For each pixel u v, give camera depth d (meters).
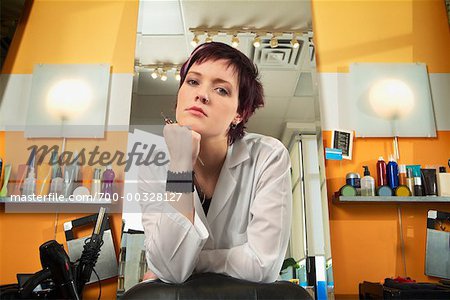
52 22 2.14
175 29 1.99
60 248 1.50
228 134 1.78
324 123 1.96
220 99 1.83
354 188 1.80
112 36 2.10
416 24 2.13
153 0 2.06
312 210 1.69
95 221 1.82
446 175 1.82
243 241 1.59
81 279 1.63
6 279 1.78
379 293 1.60
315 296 1.59
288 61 1.92
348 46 2.09
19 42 2.11
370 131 1.95
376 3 2.15
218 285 1.42
